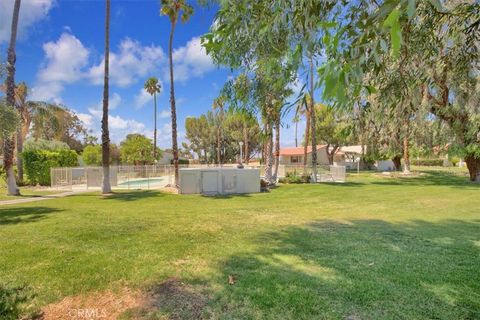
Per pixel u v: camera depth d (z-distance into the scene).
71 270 4.01
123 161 32.16
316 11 1.74
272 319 2.79
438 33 2.83
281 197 12.00
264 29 1.95
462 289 3.41
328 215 8.02
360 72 1.25
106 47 13.72
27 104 17.39
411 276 3.77
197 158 53.31
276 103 2.74
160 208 9.25
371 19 1.23
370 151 21.70
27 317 2.89
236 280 3.66
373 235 5.80
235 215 8.02
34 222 7.00
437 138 13.23
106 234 5.89
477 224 6.77
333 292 3.33
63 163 18.77
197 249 4.93
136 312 2.95
